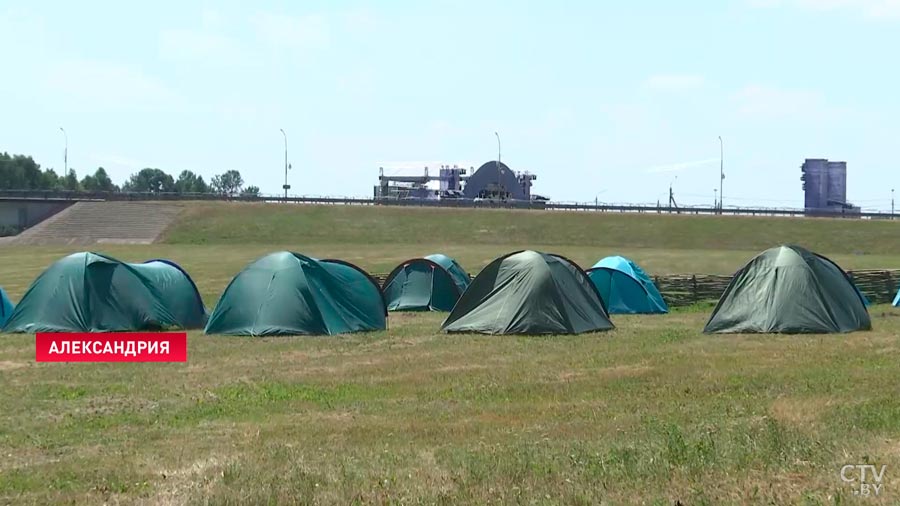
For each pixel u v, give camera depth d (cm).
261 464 923
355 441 1045
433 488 813
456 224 8969
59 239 8212
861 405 1179
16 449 1042
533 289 2239
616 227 8800
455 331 2248
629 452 908
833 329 2189
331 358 1805
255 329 2184
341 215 9250
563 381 1483
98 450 1031
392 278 3102
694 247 7969
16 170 13875
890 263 5928
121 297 2261
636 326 2439
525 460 896
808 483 809
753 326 2203
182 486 852
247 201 10081
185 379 1556
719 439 967
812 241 8044
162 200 9894
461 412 1225
